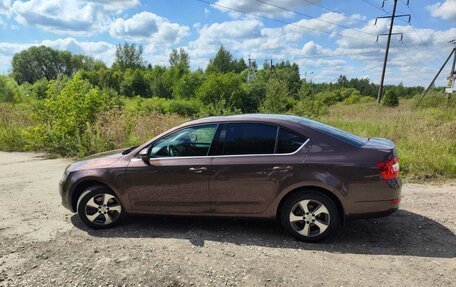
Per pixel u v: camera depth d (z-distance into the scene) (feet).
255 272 12.35
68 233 16.29
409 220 16.84
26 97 106.73
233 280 11.89
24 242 15.38
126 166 16.08
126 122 40.16
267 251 13.92
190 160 15.37
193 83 228.84
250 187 14.67
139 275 12.39
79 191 17.22
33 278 12.39
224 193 15.01
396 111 89.66
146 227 16.74
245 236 15.40
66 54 392.47
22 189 24.30
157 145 16.10
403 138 34.99
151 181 15.78
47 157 37.45
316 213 14.29
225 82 161.38
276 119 15.14
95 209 16.57
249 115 15.99
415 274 11.96
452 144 30.37
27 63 375.45
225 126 15.39
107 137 36.86
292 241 14.76
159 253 13.99
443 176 24.93
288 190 14.32
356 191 13.78
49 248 14.74
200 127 15.64
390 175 13.75
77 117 39.40
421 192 21.50
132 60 388.57
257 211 14.85
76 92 40.01
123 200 16.28
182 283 11.82
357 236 15.12
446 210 18.16
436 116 64.18
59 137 39.09
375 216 13.92
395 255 13.35
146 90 298.56
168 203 15.80
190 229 16.35
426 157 26.45
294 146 14.52
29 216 18.67
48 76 375.86
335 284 11.47
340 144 14.33
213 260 13.30
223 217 15.39
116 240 15.38
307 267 12.59
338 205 14.39
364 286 11.32
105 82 295.89
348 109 111.04
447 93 102.22
